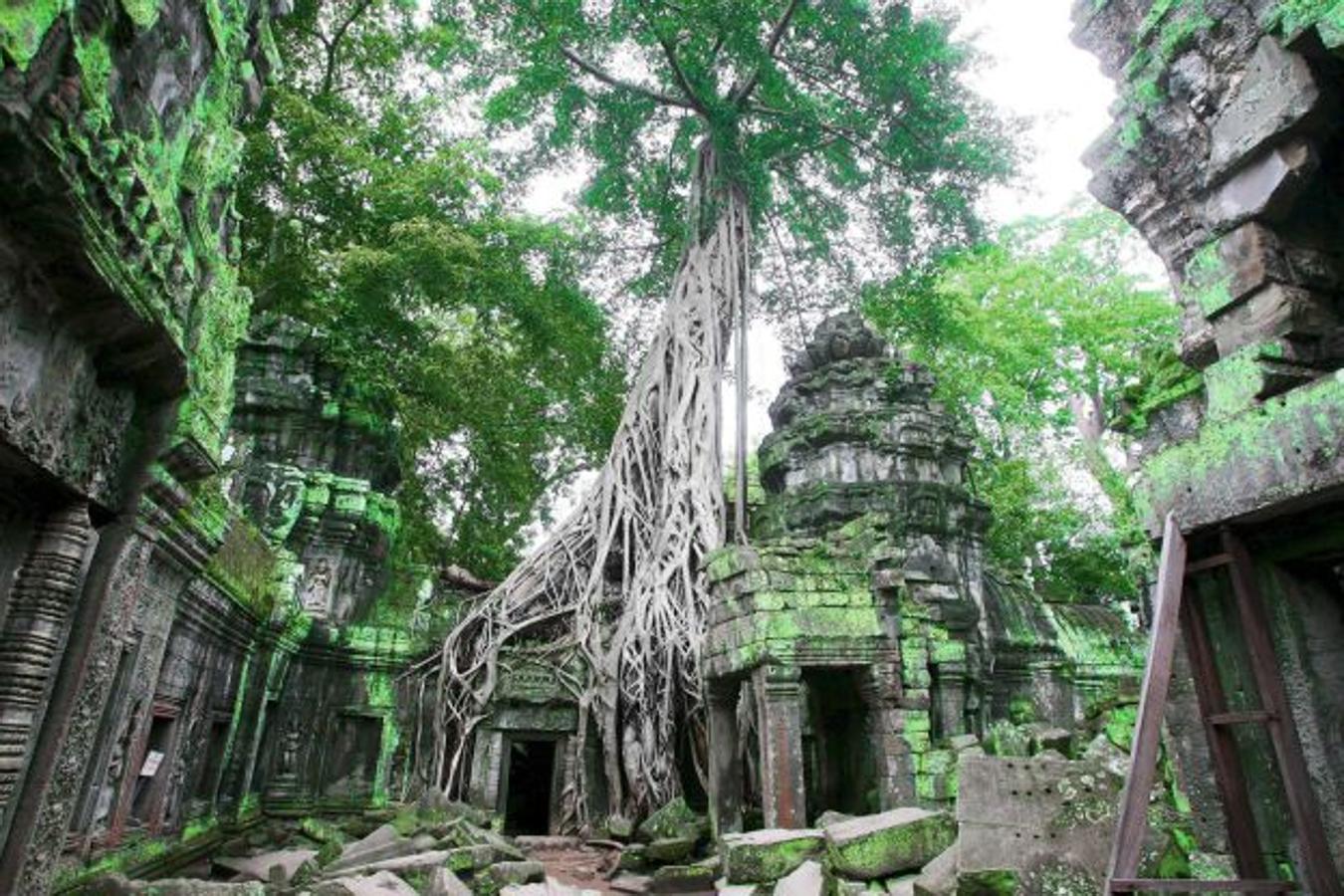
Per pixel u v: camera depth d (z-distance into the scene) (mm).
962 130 22266
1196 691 4652
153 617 7090
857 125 22922
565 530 19531
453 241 16078
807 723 14500
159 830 8438
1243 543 4492
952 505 18531
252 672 11633
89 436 4484
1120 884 3807
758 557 11773
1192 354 5258
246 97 6062
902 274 23844
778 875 8852
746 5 19500
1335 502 4078
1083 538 27625
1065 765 7047
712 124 22766
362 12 18578
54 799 4484
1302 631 4434
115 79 3889
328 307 16672
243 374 15328
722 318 21328
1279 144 4641
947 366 27625
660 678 15914
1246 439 4332
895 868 8195
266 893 8008
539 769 19516
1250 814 4324
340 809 13172
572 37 20750
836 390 20453
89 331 4180
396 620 15922
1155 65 5395
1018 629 19000
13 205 3299
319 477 14852
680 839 11797
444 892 8195
